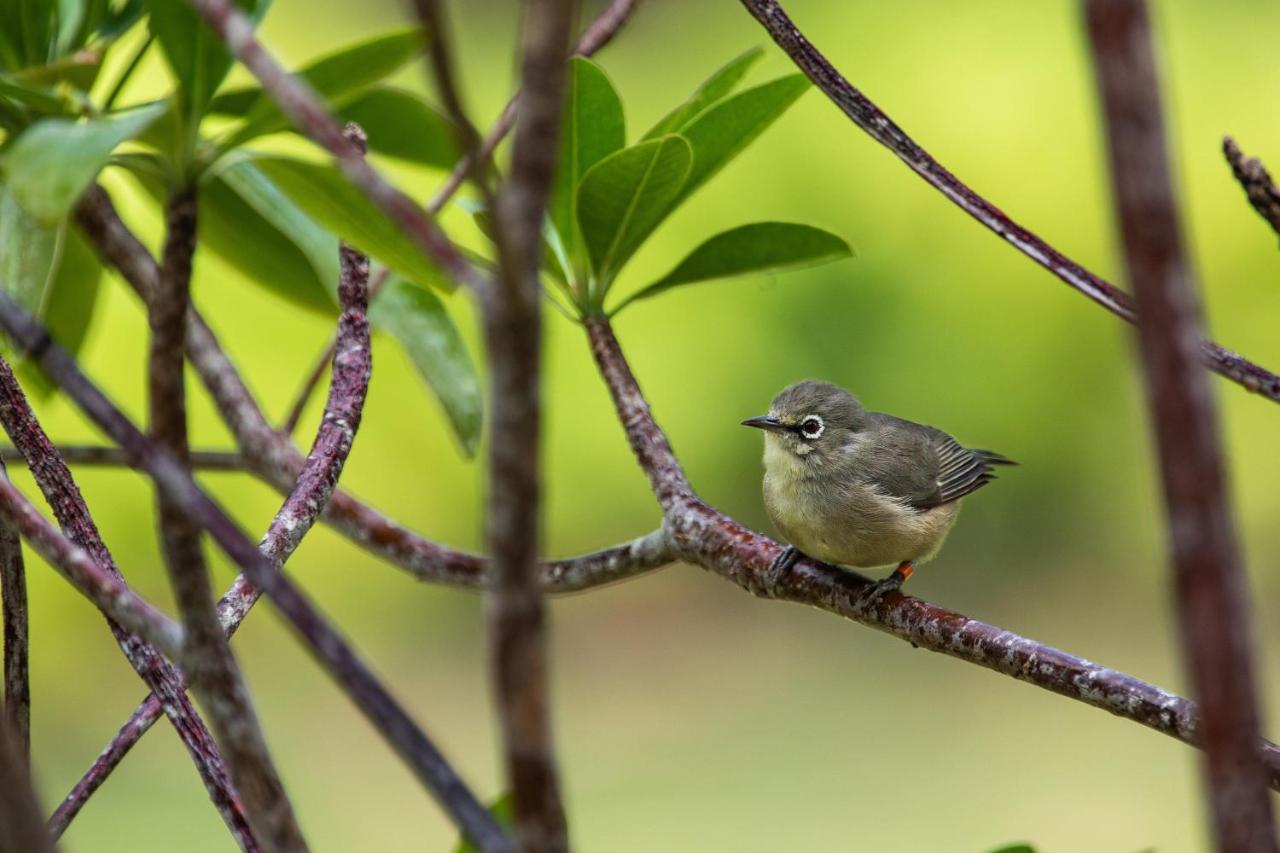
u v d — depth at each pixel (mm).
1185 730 4719
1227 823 2420
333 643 3092
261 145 6129
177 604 3229
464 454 6043
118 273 6023
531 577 2625
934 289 6852
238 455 6031
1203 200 6746
